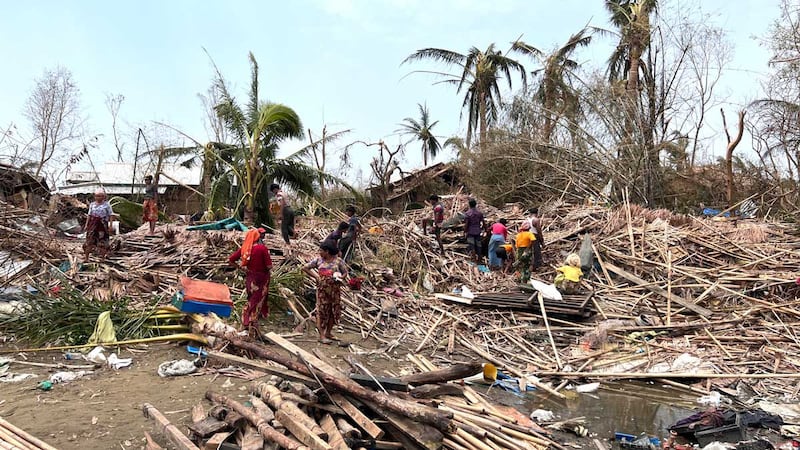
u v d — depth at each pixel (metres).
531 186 21.08
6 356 6.34
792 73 17.05
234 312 8.17
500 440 4.61
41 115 21.30
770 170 21.14
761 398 6.77
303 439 3.80
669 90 21.86
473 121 30.02
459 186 26.14
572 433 5.59
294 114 16.47
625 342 8.97
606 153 19.91
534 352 8.58
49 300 7.35
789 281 10.48
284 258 10.36
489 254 13.27
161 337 7.08
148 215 12.18
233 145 18.23
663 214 14.48
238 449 4.00
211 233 10.34
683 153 22.38
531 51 27.72
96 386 5.60
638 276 11.94
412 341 8.81
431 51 28.89
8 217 10.66
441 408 4.78
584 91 20.94
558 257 13.32
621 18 23.66
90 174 25.19
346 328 8.99
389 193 26.36
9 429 4.14
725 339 8.70
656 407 6.48
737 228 13.49
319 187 19.67
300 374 4.84
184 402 5.20
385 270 11.82
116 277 8.52
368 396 4.36
